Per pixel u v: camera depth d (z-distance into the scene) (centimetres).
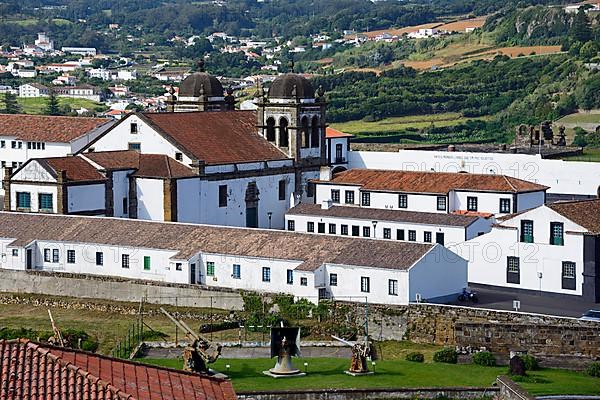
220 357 16400
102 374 9206
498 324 17225
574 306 19388
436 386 14612
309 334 18975
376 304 19125
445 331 18588
